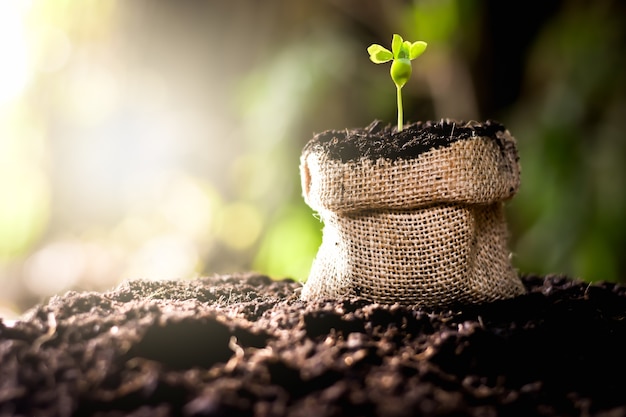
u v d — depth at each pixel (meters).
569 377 0.31
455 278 0.36
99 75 1.02
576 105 0.71
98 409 0.27
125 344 0.29
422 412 0.27
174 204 1.05
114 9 0.97
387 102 0.85
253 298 0.38
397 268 0.36
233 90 0.99
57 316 0.32
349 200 0.35
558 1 0.85
